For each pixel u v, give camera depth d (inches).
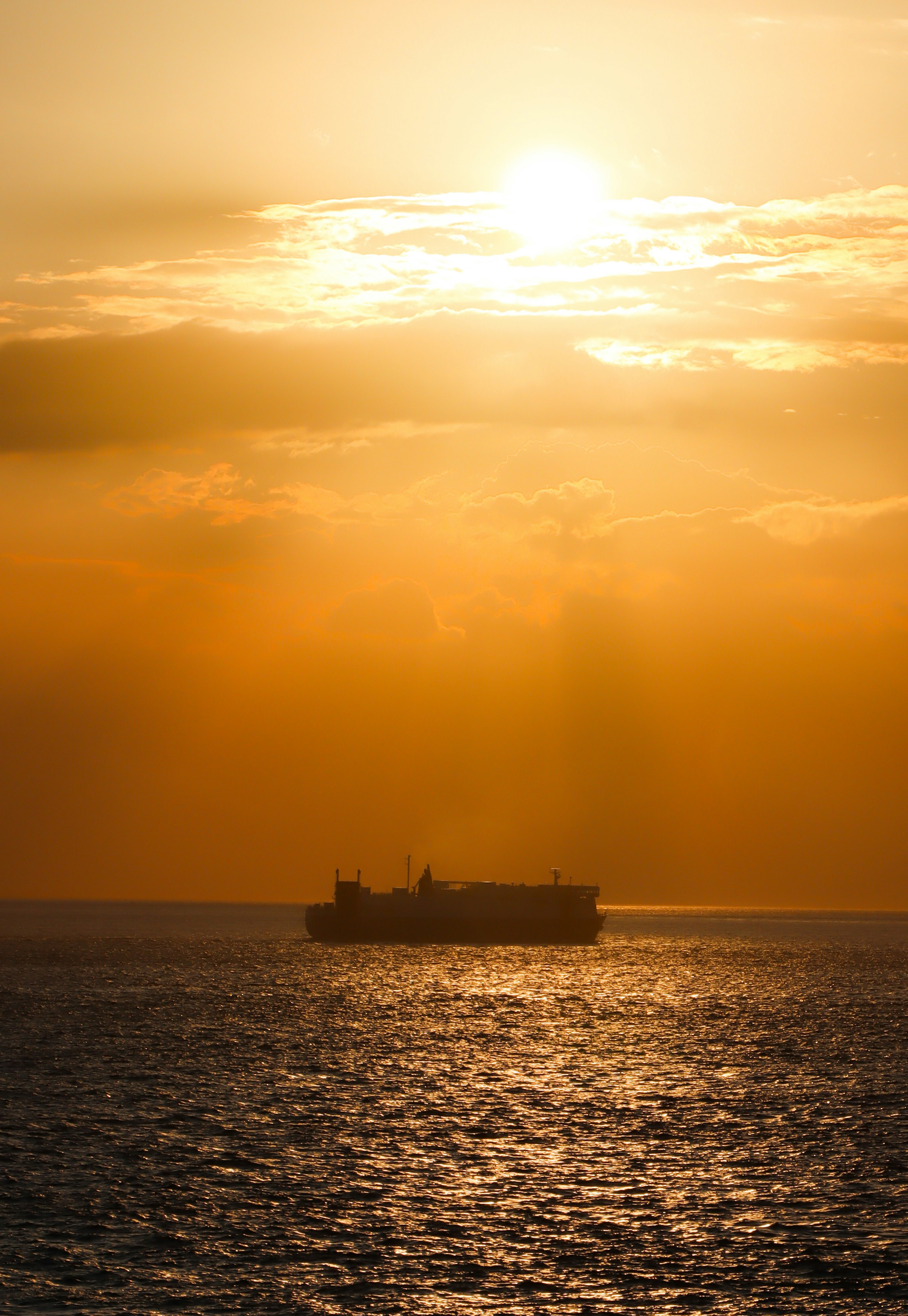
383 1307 7755.9
